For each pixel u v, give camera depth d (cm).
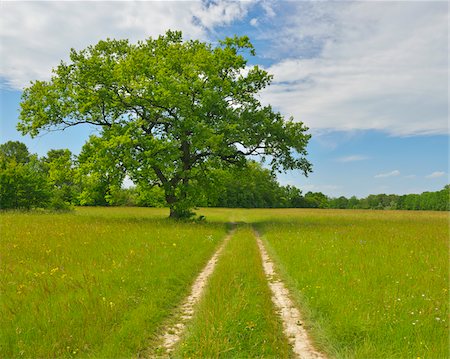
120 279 857
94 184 2612
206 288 849
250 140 2764
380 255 1210
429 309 659
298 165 2975
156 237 1532
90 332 571
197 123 2586
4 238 1430
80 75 2686
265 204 10844
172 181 2866
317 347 569
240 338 568
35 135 2752
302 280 909
